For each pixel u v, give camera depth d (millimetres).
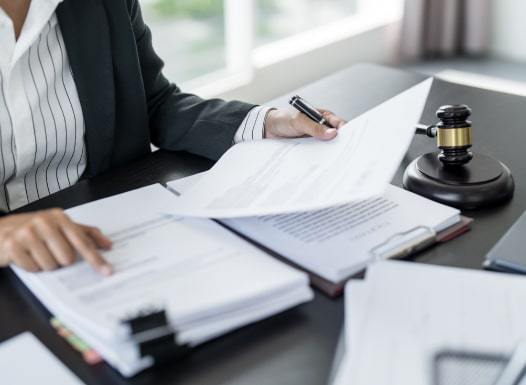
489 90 1298
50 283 720
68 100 1164
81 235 763
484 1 3910
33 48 1116
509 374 577
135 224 843
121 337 626
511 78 3656
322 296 738
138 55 1243
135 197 916
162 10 2857
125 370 618
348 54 3639
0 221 800
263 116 1066
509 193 915
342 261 754
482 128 1136
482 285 695
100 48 1149
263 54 3285
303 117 1008
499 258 763
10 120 1113
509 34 3979
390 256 774
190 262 748
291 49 3361
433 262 788
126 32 1179
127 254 772
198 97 1225
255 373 638
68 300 683
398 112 936
